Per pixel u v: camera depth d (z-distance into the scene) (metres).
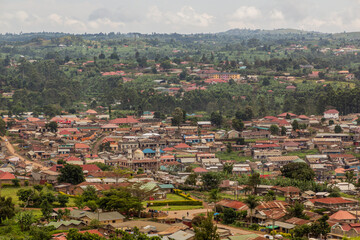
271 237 188.50
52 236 180.25
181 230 186.75
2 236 178.88
